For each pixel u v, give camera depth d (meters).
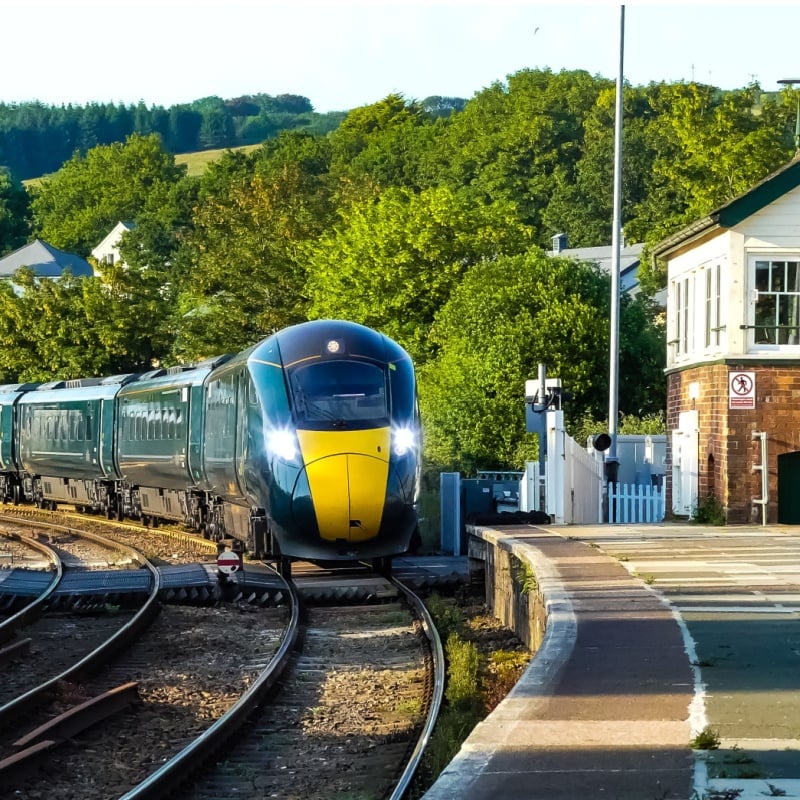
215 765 41.25
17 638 67.44
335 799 37.12
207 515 113.94
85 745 43.34
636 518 109.00
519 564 68.75
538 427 105.44
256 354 87.75
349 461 80.38
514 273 158.25
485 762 29.16
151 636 66.44
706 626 46.91
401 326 179.75
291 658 59.50
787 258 90.00
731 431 90.00
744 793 26.39
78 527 141.50
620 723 32.59
